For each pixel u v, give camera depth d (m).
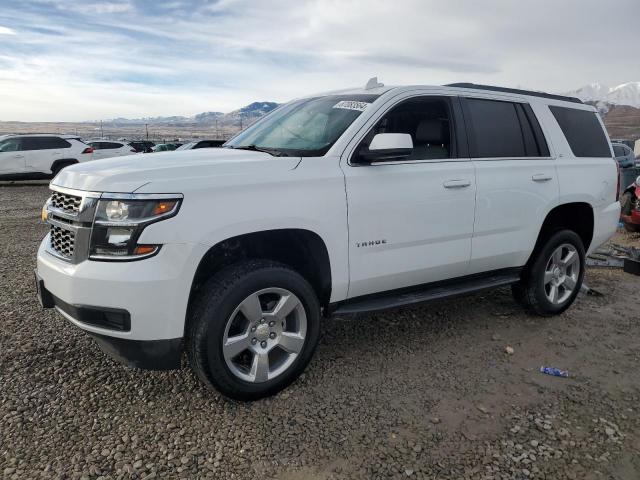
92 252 2.65
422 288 3.78
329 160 3.21
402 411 2.97
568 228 4.88
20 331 4.00
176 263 2.63
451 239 3.74
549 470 2.46
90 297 2.63
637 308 4.89
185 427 2.77
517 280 4.25
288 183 2.99
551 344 4.00
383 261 3.42
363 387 3.25
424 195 3.53
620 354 3.84
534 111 4.39
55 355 3.60
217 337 2.79
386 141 3.16
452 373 3.47
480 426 2.83
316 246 3.16
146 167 2.84
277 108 4.46
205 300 2.79
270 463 2.49
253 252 3.30
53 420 2.81
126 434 2.70
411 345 3.92
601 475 2.43
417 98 3.67
